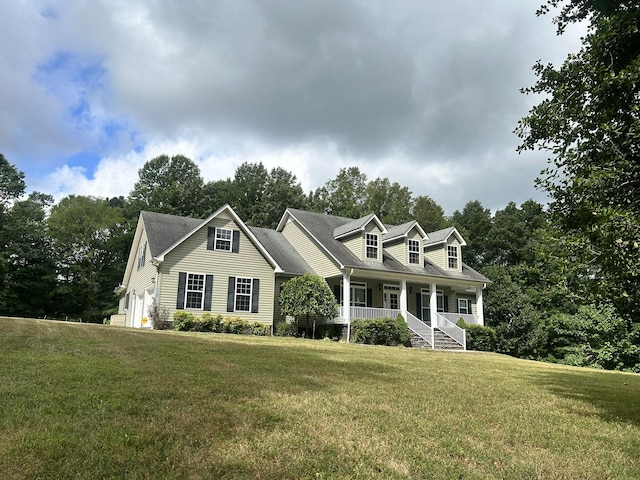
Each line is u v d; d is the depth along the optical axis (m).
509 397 7.70
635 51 5.99
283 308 22.45
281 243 27.78
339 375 8.53
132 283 26.19
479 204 52.91
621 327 24.31
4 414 4.56
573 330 27.11
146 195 52.28
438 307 29.59
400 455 4.20
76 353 8.41
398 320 23.20
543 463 4.30
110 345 9.88
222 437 4.36
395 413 5.71
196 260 21.28
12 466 3.43
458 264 28.89
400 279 25.41
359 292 26.58
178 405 5.32
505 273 34.44
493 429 5.38
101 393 5.53
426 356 14.70
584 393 8.80
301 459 3.94
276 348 12.45
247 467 3.71
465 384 8.78
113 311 40.22
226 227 22.34
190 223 24.44
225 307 21.52
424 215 49.78
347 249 25.75
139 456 3.76
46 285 38.00
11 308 36.12
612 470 4.25
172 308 20.30
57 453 3.70
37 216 39.53
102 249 42.44
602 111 5.98
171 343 11.32
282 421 5.02
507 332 30.31
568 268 5.80
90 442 3.97
